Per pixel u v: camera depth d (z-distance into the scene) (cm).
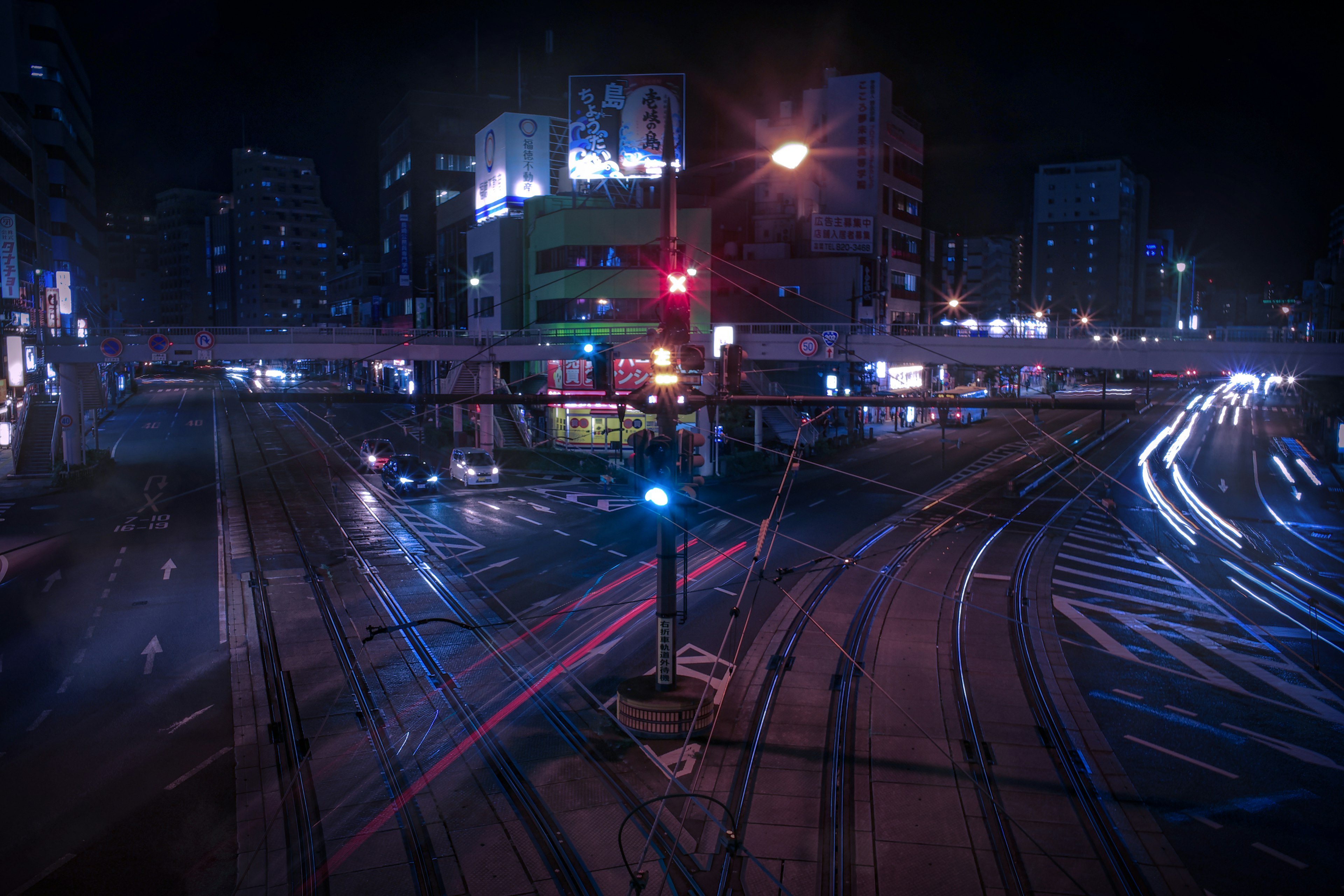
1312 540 3444
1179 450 6256
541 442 5706
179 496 4125
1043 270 15425
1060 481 4831
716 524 3528
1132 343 3675
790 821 1332
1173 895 1149
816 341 4291
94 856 1242
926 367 4097
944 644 2128
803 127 7831
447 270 8644
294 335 4528
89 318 9019
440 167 11144
